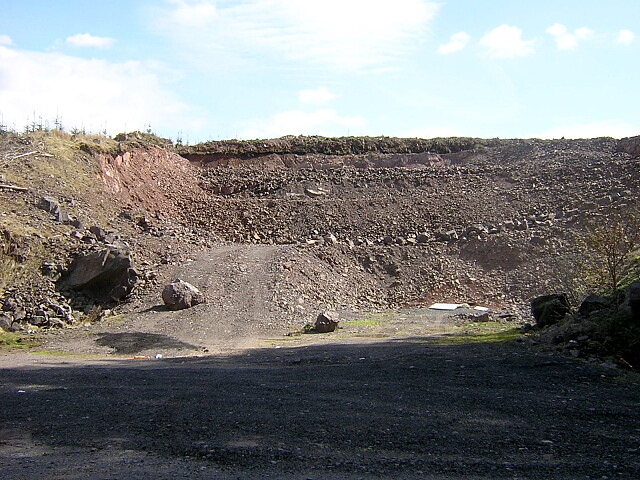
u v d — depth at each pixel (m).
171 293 21.00
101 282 22.11
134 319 19.89
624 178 33.12
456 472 5.37
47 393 9.46
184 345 16.64
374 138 48.84
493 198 34.69
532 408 7.69
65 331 18.77
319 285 25.00
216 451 6.08
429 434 6.57
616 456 5.79
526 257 27.17
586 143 42.44
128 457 5.97
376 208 34.97
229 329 18.83
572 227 28.94
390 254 29.16
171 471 5.51
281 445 6.25
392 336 17.17
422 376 10.18
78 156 32.25
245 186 40.38
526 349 12.34
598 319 12.09
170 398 8.78
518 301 24.06
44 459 5.96
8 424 7.39
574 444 6.18
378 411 7.66
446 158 45.69
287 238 31.50
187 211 34.66
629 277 14.99
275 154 46.22
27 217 24.31
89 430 7.02
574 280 18.17
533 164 39.31
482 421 7.10
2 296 20.08
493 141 47.00
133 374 11.45
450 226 32.00
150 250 26.27
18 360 14.39
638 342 10.86
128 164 35.75
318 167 44.94
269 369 11.84
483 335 16.02
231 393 9.09
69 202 27.31
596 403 7.95
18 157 29.03
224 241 30.80
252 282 23.42
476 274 27.06
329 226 32.84
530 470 5.41
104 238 25.12
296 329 19.23
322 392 9.02
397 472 5.39
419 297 25.72
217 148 46.31
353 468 5.50
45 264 21.78
